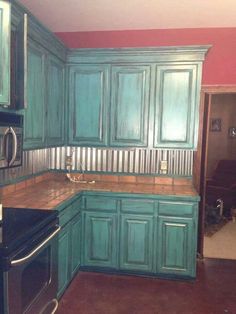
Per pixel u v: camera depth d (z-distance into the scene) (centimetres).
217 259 370
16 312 158
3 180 268
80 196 310
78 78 336
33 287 181
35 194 283
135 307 261
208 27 340
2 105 189
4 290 149
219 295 283
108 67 329
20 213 208
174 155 353
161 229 304
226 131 685
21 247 161
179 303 269
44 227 191
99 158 367
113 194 308
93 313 251
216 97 683
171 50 312
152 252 308
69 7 289
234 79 343
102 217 313
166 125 325
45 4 282
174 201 299
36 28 250
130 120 331
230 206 569
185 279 308
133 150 355
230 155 688
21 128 215
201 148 363
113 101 332
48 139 293
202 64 325
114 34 358
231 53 341
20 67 199
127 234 311
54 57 301
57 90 314
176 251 304
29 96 246
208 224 511
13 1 204
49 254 202
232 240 440
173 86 320
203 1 269
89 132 340
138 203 305
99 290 287
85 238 318
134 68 324
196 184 362
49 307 203
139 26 341
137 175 362
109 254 316
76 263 306
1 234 164
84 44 365
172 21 323
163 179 357
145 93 325
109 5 283
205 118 363
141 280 309
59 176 375
